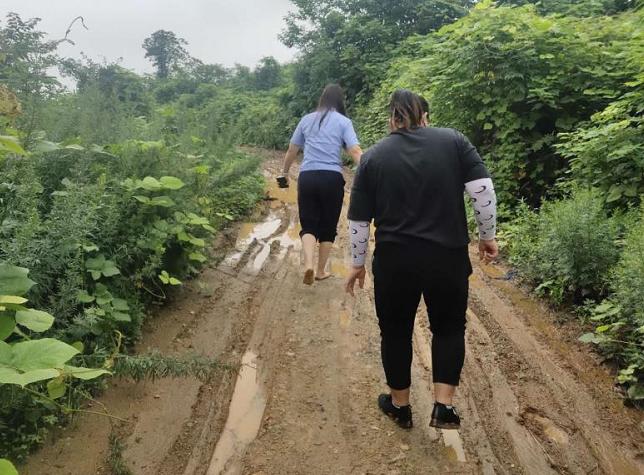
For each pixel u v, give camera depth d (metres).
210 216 6.03
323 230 5.04
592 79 6.74
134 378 2.87
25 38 3.99
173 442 2.84
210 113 8.62
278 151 18.47
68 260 3.20
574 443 2.97
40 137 3.85
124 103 6.35
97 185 3.74
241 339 4.02
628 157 5.22
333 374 3.60
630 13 8.85
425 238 2.58
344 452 2.84
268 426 3.03
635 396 3.29
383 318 2.87
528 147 6.88
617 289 3.97
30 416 2.63
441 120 8.05
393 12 18.86
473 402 3.30
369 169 2.72
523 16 7.32
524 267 5.16
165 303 4.44
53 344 2.13
